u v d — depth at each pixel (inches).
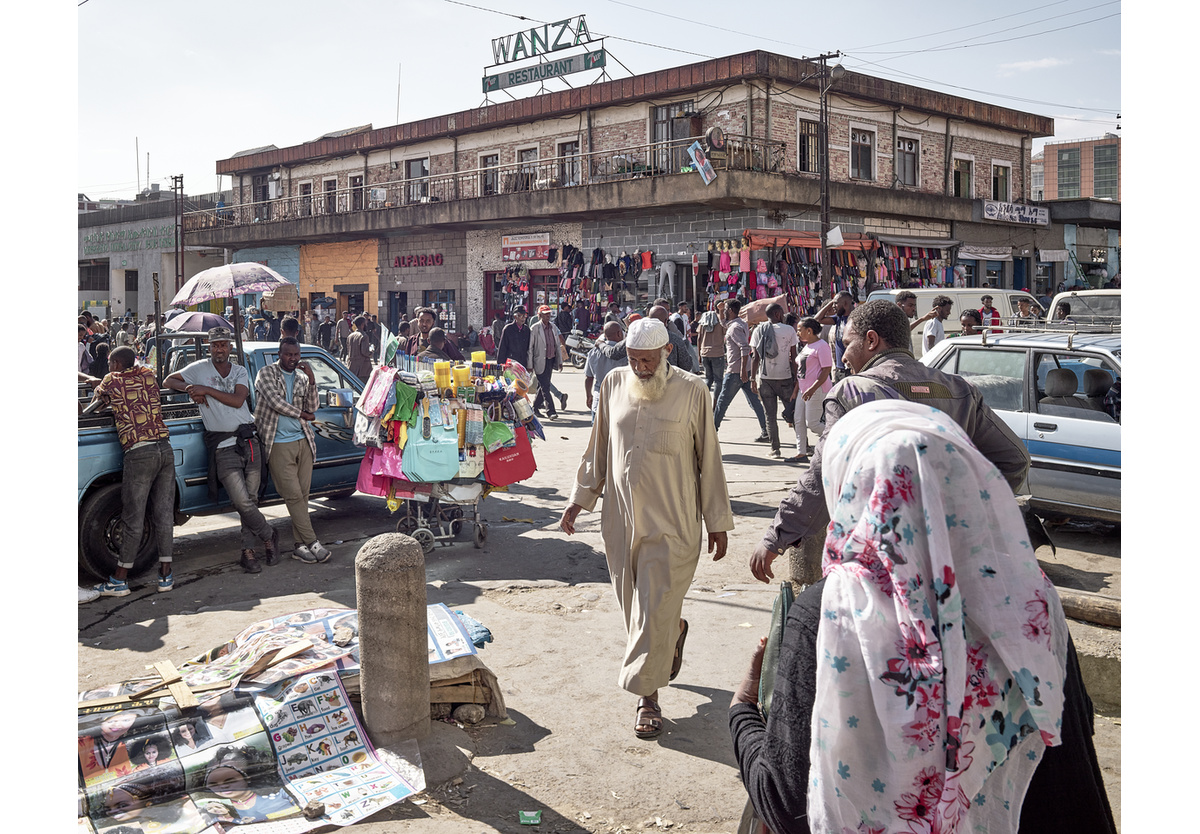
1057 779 56.4
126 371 230.7
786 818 57.6
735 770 138.9
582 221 1056.2
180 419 254.4
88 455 231.5
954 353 278.4
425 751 140.1
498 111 1121.4
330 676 142.7
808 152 967.0
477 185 1182.3
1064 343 255.9
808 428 386.9
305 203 1424.7
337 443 301.6
